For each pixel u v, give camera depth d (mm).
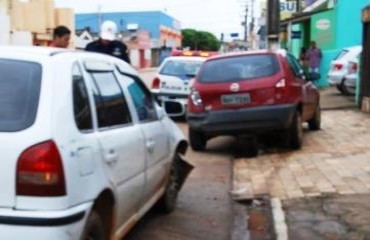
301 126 10852
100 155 4441
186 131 13984
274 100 10047
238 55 10602
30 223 3770
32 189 3812
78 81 4496
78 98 4387
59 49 4738
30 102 4027
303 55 28359
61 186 3861
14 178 3816
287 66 10383
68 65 4430
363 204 7086
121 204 4918
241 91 10117
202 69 10734
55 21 35531
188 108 10805
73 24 37250
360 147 10844
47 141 3867
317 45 28000
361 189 7758
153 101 6305
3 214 3777
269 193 7801
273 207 7082
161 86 15898
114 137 4809
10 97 4062
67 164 3924
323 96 21875
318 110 13062
